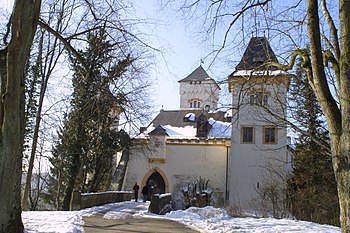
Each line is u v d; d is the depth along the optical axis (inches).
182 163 1699.1
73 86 931.3
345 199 266.7
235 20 470.6
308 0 334.6
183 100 2395.4
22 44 324.2
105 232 476.4
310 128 748.0
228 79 557.0
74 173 1090.1
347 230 261.9
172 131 1870.1
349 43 281.9
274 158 1341.0
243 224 581.6
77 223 534.0
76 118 1043.9
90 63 653.9
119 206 971.3
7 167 319.6
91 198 877.2
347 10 285.1
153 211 871.7
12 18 325.7
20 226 337.4
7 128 319.3
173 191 1679.4
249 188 1504.7
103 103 969.5
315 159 1086.4
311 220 912.3
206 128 1726.1
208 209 903.1
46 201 1375.5
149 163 1713.8
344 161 272.2
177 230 536.4
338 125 292.7
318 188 1019.3
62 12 737.6
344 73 280.2
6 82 328.2
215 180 1656.0
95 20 526.6
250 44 514.3
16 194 335.6
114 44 558.9
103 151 1213.1
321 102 308.5
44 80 885.2
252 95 576.1
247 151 1534.2
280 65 437.4
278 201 1159.0
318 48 323.3
